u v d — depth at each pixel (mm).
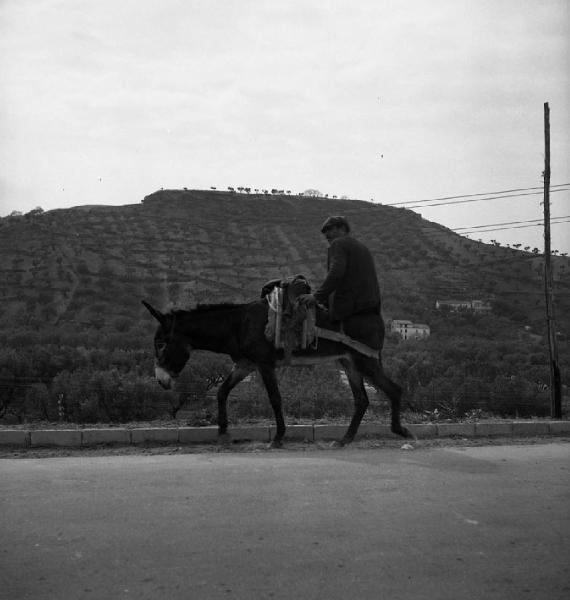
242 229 107500
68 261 95375
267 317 8422
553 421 10430
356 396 8758
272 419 10359
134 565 4031
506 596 3707
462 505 5391
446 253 75938
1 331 56781
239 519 4906
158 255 96375
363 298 8469
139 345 50719
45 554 4188
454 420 11328
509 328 50469
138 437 8445
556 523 4953
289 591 3701
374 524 4848
